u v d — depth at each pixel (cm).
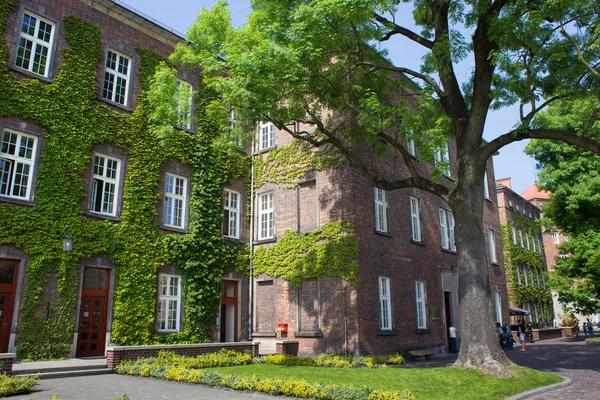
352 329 1931
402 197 2434
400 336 2164
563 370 1709
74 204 1711
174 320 1992
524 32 1347
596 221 3125
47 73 1728
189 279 2045
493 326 1444
